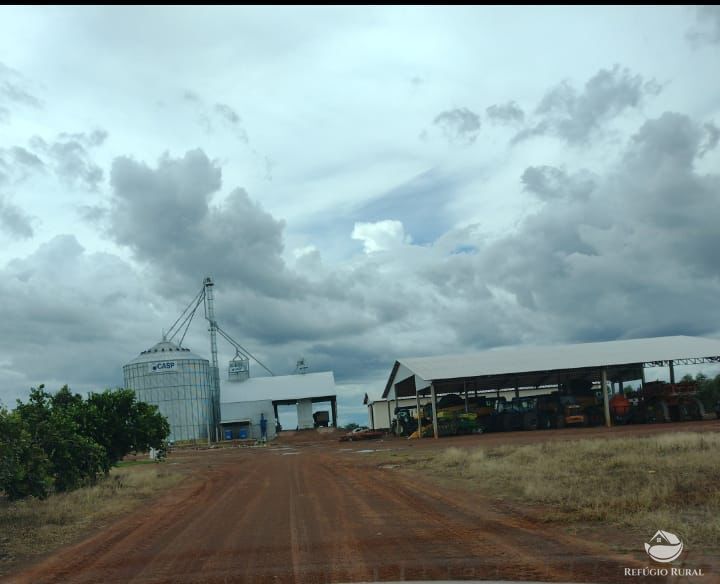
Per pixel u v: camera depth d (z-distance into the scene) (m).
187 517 16.27
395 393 62.19
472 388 63.50
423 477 22.12
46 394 22.69
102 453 24.08
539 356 53.38
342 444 55.16
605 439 29.91
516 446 31.25
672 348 52.75
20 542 13.70
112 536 14.12
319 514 15.05
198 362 78.25
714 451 20.97
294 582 8.88
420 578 8.66
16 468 16.50
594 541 10.38
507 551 10.04
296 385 84.12
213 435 79.88
